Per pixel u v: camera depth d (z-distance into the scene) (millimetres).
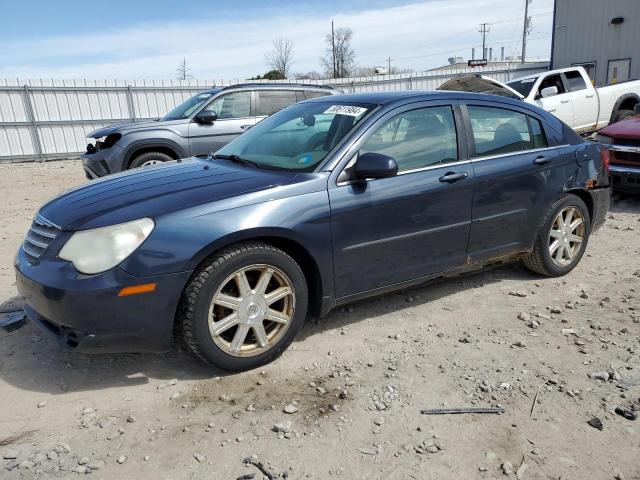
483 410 2877
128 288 2861
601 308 4152
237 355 3197
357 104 3926
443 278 4160
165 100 19469
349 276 3566
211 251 3014
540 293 4477
